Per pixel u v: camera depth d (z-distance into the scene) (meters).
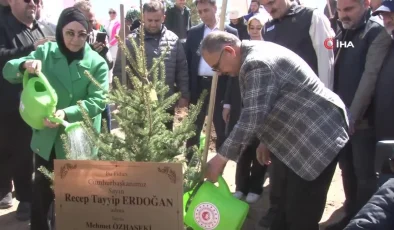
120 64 4.58
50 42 3.29
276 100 2.70
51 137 3.13
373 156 3.55
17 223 4.18
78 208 2.33
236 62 2.69
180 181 2.18
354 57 3.57
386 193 1.86
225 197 2.60
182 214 2.21
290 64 2.68
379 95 3.35
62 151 3.12
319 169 2.69
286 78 2.66
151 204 2.24
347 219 3.74
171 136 2.59
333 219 4.13
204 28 4.98
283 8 3.78
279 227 3.28
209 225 2.59
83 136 2.83
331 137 2.69
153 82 2.59
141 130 2.48
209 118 2.87
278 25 3.85
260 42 2.77
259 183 4.60
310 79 2.72
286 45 3.78
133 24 6.34
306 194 2.82
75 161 2.27
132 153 2.52
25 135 4.18
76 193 2.31
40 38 4.12
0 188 4.48
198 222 2.61
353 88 3.59
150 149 2.49
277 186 3.56
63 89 3.18
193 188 2.65
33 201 3.33
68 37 3.08
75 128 2.86
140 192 2.23
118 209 2.28
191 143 4.94
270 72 2.57
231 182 5.29
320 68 3.65
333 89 3.80
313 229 2.91
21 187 4.25
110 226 2.31
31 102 2.96
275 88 2.59
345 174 3.92
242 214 2.56
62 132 3.12
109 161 2.24
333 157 2.69
